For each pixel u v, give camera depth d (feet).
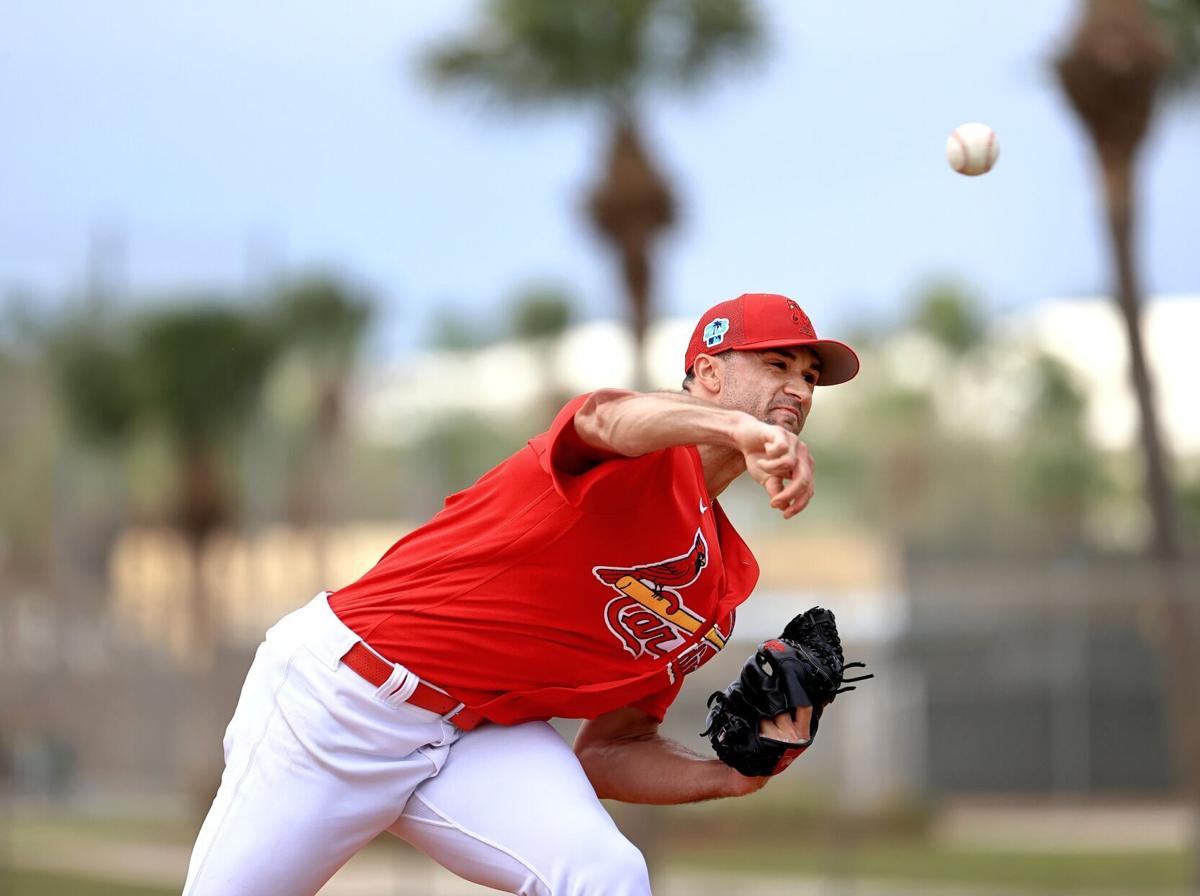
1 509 378.94
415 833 42.01
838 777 254.27
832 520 530.27
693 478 41.11
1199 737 205.16
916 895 205.77
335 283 397.80
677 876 226.38
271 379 338.34
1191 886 203.10
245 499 349.00
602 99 218.59
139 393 329.11
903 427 514.27
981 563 338.95
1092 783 310.45
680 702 288.71
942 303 510.17
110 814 257.14
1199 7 204.13
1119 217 208.64
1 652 268.41
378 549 493.77
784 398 40.29
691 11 210.38
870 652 311.27
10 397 363.15
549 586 40.16
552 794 40.55
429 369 502.38
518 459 40.91
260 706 41.81
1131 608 297.12
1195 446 343.26
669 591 40.68
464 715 41.27
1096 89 202.28
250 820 41.24
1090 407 456.86
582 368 449.48
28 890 197.16
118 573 381.19
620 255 226.79
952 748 308.60
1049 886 209.56
